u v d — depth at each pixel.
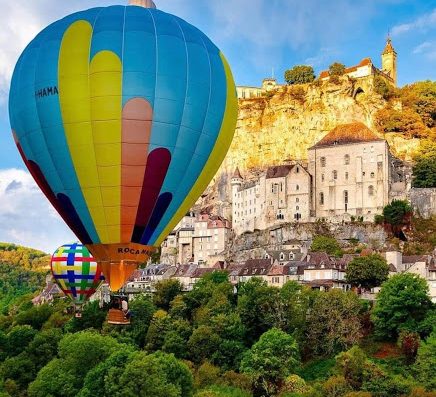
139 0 59.94
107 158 55.59
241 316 132.88
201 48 58.88
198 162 59.62
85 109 54.94
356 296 137.75
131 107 54.84
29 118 57.09
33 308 168.88
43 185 59.50
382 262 159.25
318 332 125.38
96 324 144.25
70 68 55.34
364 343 125.75
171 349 126.62
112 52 55.09
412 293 124.50
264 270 183.00
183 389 96.69
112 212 57.00
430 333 117.88
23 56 59.22
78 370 108.31
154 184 57.12
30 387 108.75
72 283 107.81
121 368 93.75
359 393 95.50
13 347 134.25
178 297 152.12
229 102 61.09
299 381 105.50
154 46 56.09
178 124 56.66
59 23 58.56
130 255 58.06
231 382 107.50
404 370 112.75
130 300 153.88
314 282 162.38
